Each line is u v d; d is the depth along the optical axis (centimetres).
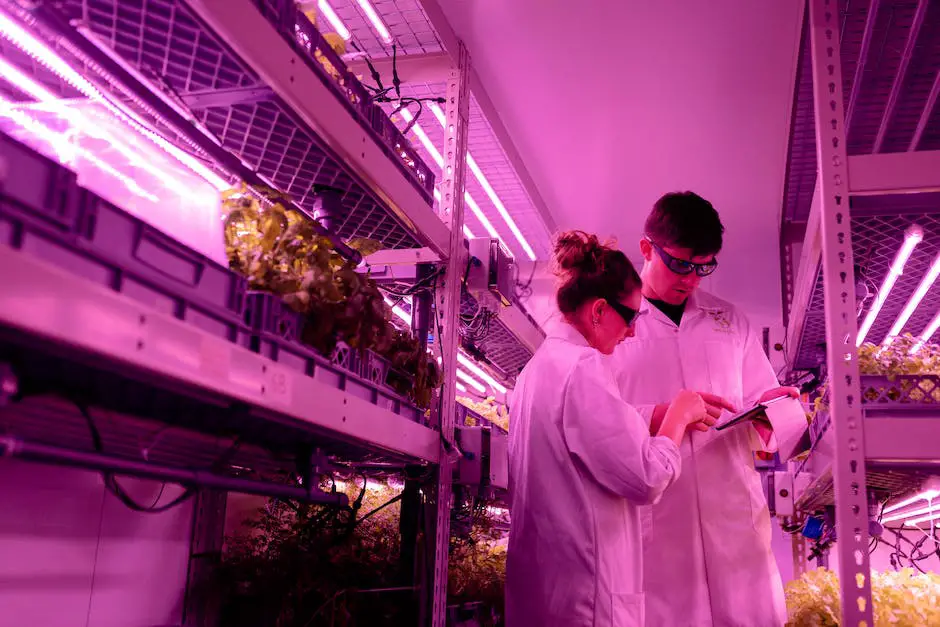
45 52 132
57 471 180
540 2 289
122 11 123
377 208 214
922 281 256
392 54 287
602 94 349
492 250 293
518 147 399
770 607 209
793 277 493
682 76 332
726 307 245
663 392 229
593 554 171
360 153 170
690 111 359
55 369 97
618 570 173
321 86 150
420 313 258
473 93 337
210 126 170
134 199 122
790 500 383
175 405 123
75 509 186
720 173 420
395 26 274
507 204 455
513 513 189
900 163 172
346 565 225
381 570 235
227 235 146
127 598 203
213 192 135
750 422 226
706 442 220
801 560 467
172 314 101
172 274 102
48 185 81
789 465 402
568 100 355
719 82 335
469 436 260
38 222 79
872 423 163
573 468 178
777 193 439
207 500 238
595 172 422
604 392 177
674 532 214
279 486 159
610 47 315
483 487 308
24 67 150
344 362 155
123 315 86
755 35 303
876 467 165
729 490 218
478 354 391
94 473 192
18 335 73
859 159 174
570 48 317
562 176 429
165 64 140
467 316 338
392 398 184
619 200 457
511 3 290
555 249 209
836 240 171
